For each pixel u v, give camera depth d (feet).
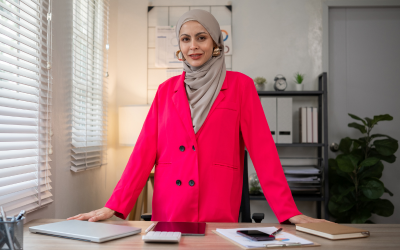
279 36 9.49
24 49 4.30
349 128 9.59
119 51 9.54
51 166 5.16
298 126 9.44
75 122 6.21
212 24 3.74
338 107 9.63
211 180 3.52
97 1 7.82
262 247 2.30
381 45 9.63
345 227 2.77
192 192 3.46
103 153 7.96
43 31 4.82
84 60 7.07
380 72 9.62
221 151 3.60
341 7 9.66
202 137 3.59
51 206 5.14
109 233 2.56
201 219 3.45
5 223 2.00
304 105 9.46
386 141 8.50
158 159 3.84
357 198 8.38
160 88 4.11
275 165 3.43
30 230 2.75
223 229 2.79
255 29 9.52
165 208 3.63
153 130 3.94
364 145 8.73
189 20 3.68
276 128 8.71
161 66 9.46
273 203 3.30
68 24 5.84
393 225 3.09
